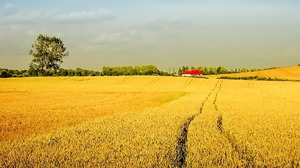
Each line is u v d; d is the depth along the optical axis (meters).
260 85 68.44
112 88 61.56
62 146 11.41
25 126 18.08
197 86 67.38
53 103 33.59
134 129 14.93
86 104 32.47
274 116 20.62
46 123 19.22
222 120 18.14
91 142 12.02
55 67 101.75
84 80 81.44
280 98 38.53
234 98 38.38
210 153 10.20
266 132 14.23
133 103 33.72
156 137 12.88
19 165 8.88
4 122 19.67
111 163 9.11
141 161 9.12
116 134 13.80
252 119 18.97
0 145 11.91
